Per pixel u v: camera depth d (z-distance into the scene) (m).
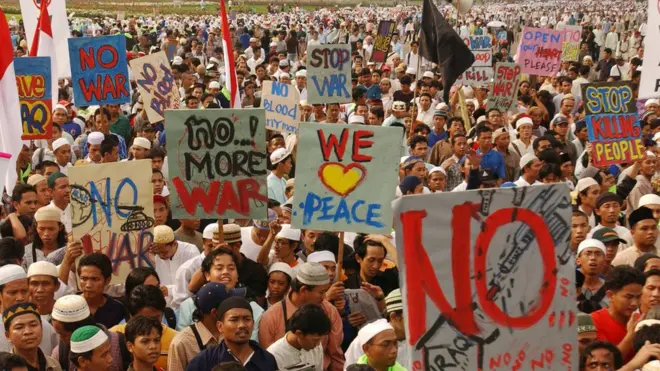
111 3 120.25
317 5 144.12
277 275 10.83
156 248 11.88
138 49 46.34
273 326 9.90
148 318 8.88
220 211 11.05
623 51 56.22
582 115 22.75
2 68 13.90
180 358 9.14
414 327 6.38
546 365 6.56
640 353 8.54
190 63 34.41
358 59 37.38
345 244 12.45
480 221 6.46
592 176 15.85
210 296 9.14
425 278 6.40
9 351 9.49
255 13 122.31
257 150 10.95
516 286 6.51
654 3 17.06
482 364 6.45
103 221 11.32
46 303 10.26
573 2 151.62
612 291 9.63
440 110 20.36
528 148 18.64
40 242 12.17
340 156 10.35
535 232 6.54
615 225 13.30
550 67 26.92
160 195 14.02
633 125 15.80
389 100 27.72
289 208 13.48
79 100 18.11
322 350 9.55
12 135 13.98
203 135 10.94
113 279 11.38
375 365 8.81
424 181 15.87
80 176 11.20
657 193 15.54
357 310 10.84
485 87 25.06
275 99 20.53
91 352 8.65
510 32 63.59
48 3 20.55
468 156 16.06
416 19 84.75
